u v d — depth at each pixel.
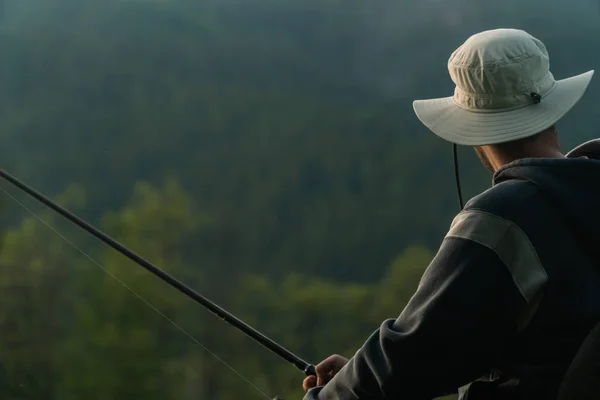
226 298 56.06
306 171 87.06
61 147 92.38
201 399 38.47
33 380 38.28
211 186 84.56
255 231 76.69
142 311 39.47
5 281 41.12
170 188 51.38
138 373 38.12
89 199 85.62
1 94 100.81
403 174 81.88
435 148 86.31
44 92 102.12
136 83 103.88
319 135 93.38
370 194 81.38
